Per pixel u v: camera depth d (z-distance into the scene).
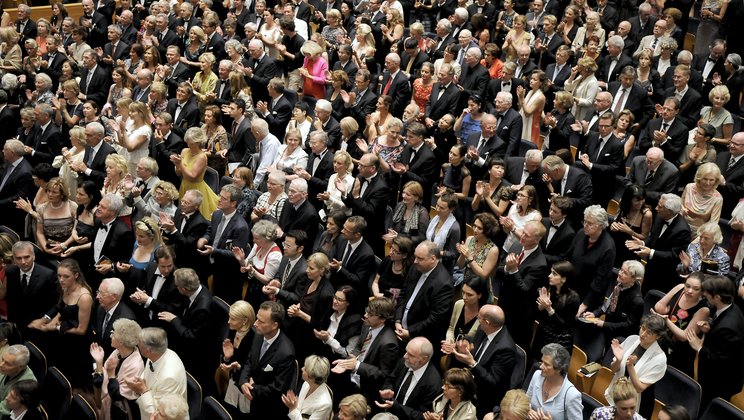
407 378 7.03
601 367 7.30
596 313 8.12
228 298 9.20
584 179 9.90
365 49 15.12
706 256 8.33
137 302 8.31
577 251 8.51
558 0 16.38
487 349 7.16
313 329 8.07
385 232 9.91
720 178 9.21
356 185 9.84
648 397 6.77
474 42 14.66
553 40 14.79
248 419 7.59
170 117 11.62
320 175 10.76
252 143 11.43
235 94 12.71
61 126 13.18
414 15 17.66
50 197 9.79
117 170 10.13
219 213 9.34
